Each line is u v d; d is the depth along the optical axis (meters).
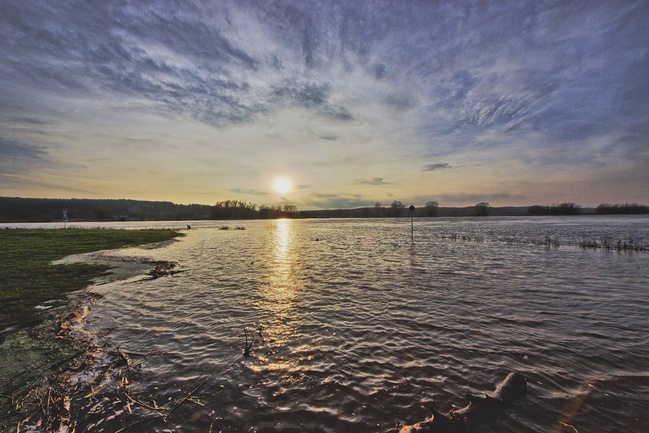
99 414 4.78
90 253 22.86
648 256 20.69
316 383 5.62
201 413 4.80
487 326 8.28
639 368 6.04
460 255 22.11
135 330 8.12
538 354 6.66
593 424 4.50
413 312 9.48
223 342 7.41
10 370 6.04
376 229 61.28
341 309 9.84
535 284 13.02
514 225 69.12
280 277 14.91
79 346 7.12
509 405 4.87
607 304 10.18
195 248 28.59
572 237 35.75
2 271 14.86
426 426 4.21
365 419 4.67
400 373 5.93
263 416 4.74
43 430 4.45
